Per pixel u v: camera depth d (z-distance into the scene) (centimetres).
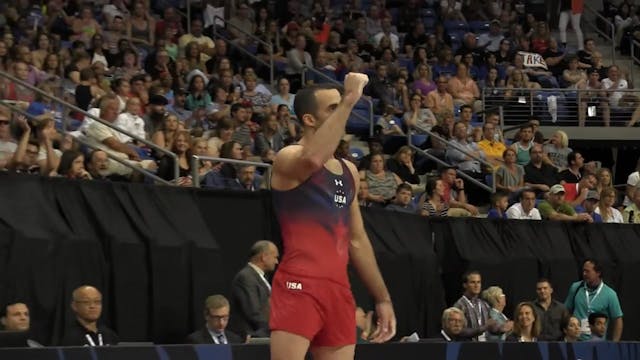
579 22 3866
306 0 3678
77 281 1631
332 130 754
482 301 1919
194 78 2642
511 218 2233
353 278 1911
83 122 2219
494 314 1908
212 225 1805
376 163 2364
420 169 2723
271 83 3083
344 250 788
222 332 1526
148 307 1697
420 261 2041
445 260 2117
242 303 1600
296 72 3158
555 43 3659
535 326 1778
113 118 2102
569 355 1199
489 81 3397
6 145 1878
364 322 1633
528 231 2206
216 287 1766
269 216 1872
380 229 2014
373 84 3070
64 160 1781
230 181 1998
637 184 2631
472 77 3447
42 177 1642
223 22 3397
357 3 3728
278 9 3531
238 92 2762
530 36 3756
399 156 2523
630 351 1265
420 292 2044
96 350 913
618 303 2086
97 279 1656
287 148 782
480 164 2678
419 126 2698
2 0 3022
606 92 3381
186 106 2623
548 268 2197
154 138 2138
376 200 2258
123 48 2798
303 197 776
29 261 1579
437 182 2303
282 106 2548
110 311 1666
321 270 771
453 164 2691
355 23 3553
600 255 2275
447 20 3781
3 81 2270
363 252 824
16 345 1102
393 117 2873
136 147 2125
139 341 1681
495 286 2073
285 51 3266
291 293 768
